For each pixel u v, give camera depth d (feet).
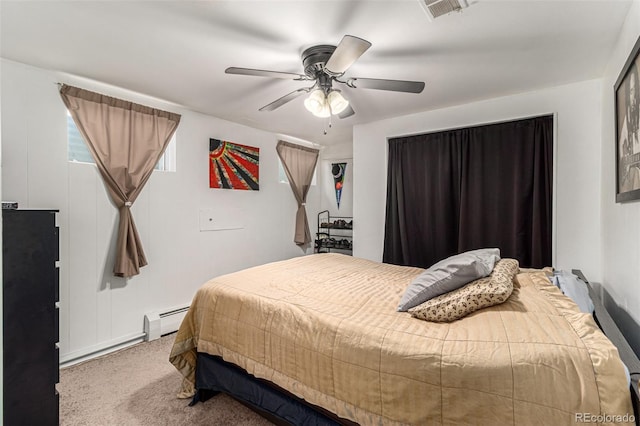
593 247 8.14
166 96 9.27
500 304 4.63
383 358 4.02
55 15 5.40
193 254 10.80
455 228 10.50
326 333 4.61
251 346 5.39
